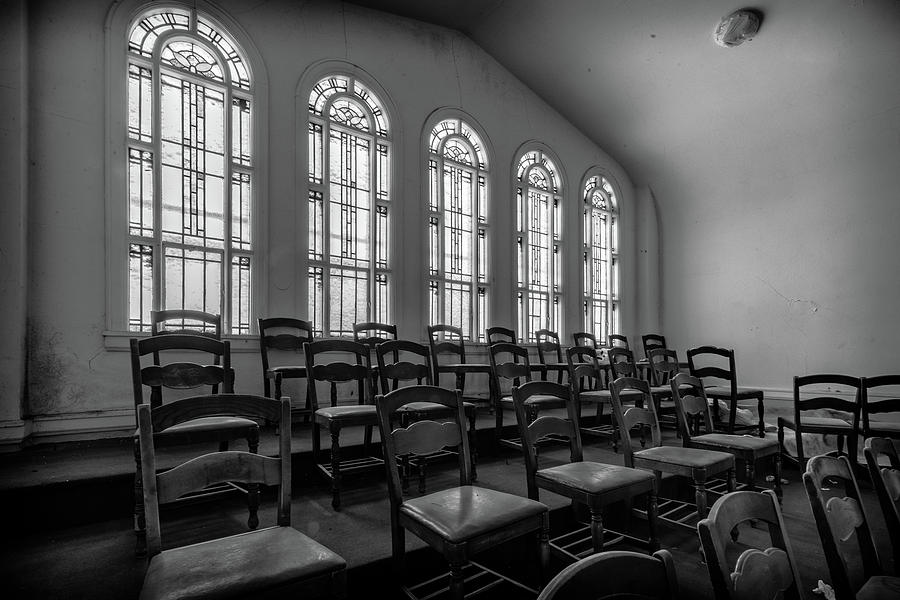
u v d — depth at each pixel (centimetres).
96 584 177
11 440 285
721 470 258
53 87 321
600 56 557
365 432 315
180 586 117
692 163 636
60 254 316
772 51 486
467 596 177
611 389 271
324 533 220
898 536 169
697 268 653
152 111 360
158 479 137
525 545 242
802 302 549
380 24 493
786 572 114
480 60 576
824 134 520
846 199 515
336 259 447
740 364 605
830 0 430
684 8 478
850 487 164
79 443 311
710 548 101
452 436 206
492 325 557
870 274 499
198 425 221
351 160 466
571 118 655
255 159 402
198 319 338
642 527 290
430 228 520
